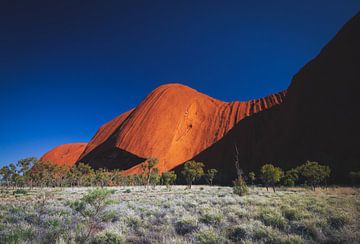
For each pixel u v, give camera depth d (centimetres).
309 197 1688
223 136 11269
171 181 6172
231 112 12912
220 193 2619
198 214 1025
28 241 645
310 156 5972
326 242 602
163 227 804
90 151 14350
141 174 7731
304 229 720
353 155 5047
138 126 12338
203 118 13238
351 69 6406
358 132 5312
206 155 10362
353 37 6906
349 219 757
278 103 12062
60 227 777
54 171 7269
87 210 895
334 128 5912
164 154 10938
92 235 700
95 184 7206
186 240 642
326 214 911
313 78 7675
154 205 1495
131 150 11244
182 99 13962
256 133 10106
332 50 7500
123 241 650
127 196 2611
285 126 7775
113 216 998
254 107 12694
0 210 1298
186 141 11862
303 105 7450
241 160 9100
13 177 6725
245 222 805
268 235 640
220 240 633
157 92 14700
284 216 910
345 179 4597
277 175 3170
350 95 6050
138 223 880
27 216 1060
